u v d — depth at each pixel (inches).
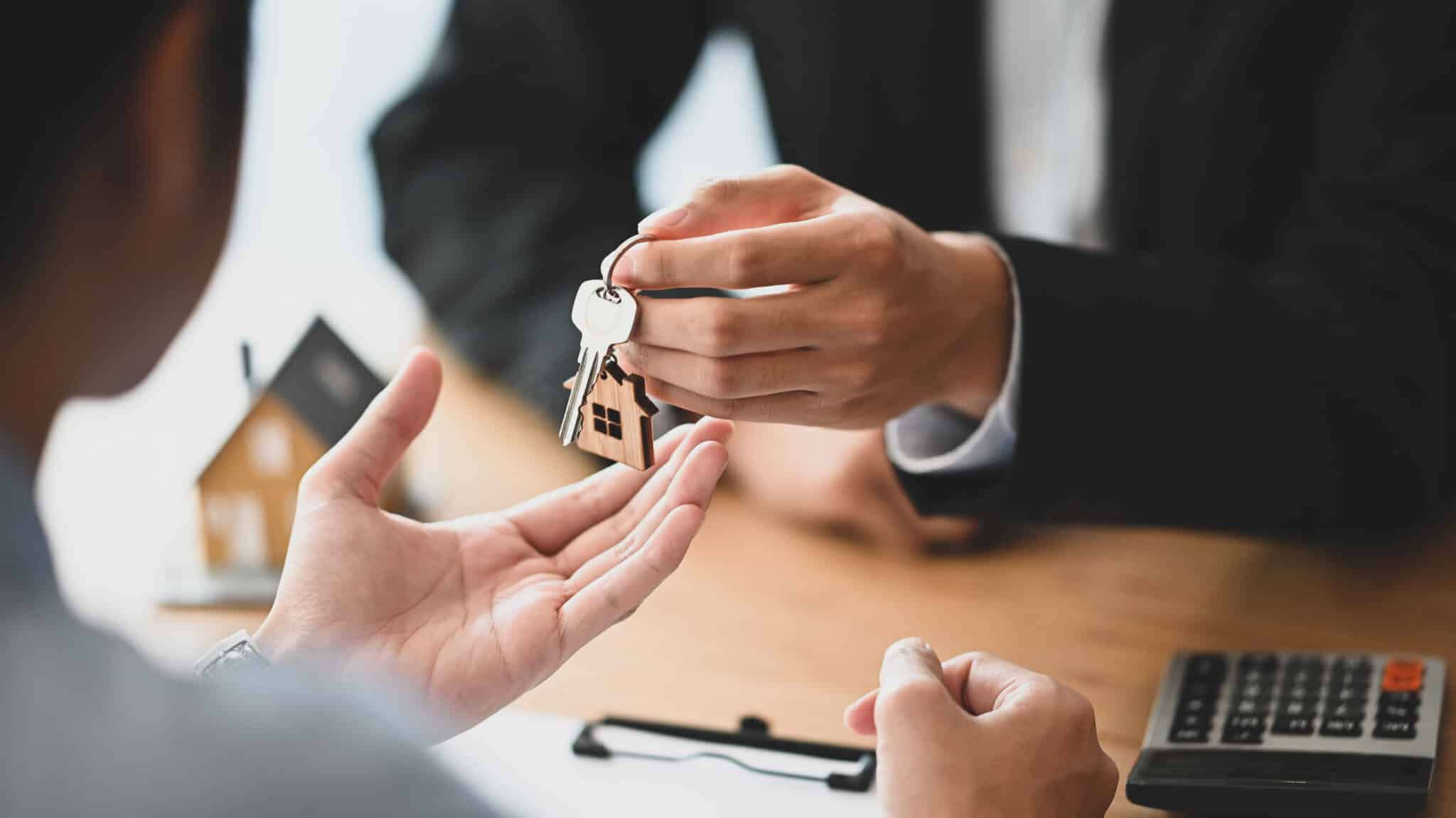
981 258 45.1
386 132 75.6
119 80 21.3
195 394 79.5
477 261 69.8
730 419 39.3
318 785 20.8
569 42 75.7
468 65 76.0
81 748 19.9
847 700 42.2
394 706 33.9
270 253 100.9
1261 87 66.6
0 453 22.6
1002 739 31.2
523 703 42.3
